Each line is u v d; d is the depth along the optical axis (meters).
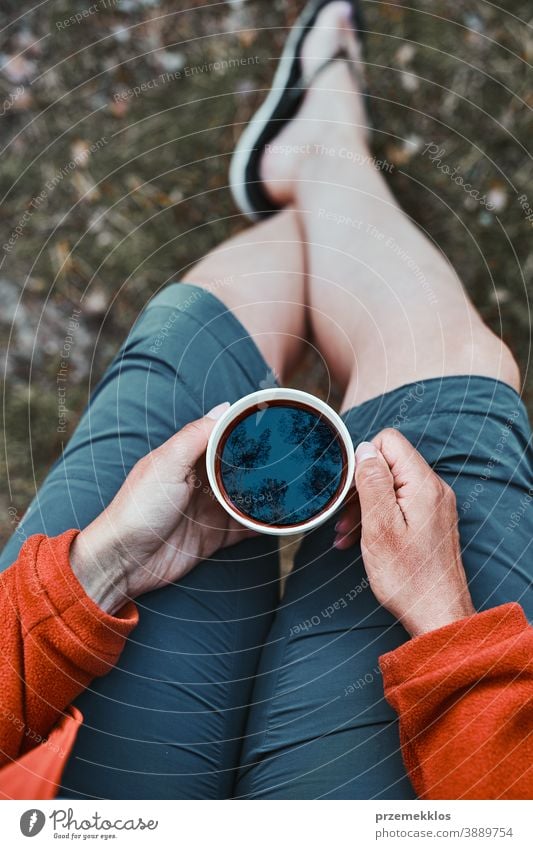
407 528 0.63
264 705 0.67
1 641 0.59
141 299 0.91
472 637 0.59
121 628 0.61
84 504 0.67
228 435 0.61
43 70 0.92
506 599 0.66
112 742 0.64
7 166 0.92
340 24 0.89
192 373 0.71
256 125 0.87
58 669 0.59
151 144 0.92
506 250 0.90
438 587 0.62
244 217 0.91
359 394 0.73
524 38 0.92
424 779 0.58
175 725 0.65
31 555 0.61
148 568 0.65
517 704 0.57
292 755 0.65
